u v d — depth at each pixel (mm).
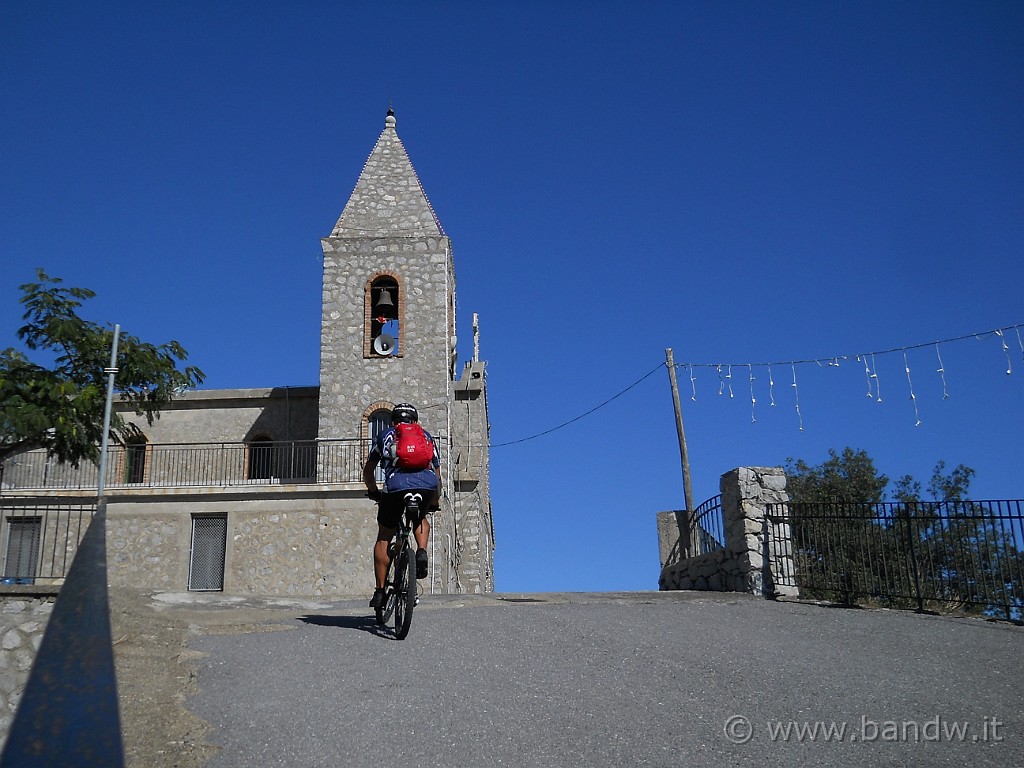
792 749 5914
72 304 19188
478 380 32312
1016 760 5738
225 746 6070
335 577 24344
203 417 30312
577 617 10891
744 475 15102
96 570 3648
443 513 26141
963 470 27750
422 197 30531
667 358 25016
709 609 11922
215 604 12836
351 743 6043
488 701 6918
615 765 5629
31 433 18250
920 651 8906
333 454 27125
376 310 29391
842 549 13977
